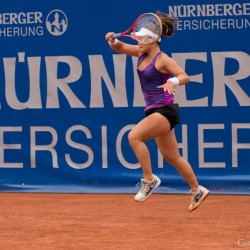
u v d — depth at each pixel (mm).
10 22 30656
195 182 21281
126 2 29672
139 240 20266
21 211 26016
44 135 30594
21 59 30594
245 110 28938
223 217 24203
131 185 30094
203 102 29188
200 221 23453
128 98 29781
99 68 29969
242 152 29094
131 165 30047
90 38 30000
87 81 30094
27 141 30750
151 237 20672
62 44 30234
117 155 30125
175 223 23109
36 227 22578
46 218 24375
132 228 22234
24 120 30672
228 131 29094
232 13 28891
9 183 31062
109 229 22094
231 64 28953
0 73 30812
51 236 21031
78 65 30141
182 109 29312
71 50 30188
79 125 30281
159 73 20094
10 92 30750
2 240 20516
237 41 28906
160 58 20047
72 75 30203
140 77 20516
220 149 29188
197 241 20047
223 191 29344
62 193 30656
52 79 30359
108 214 25094
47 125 30516
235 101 29000
